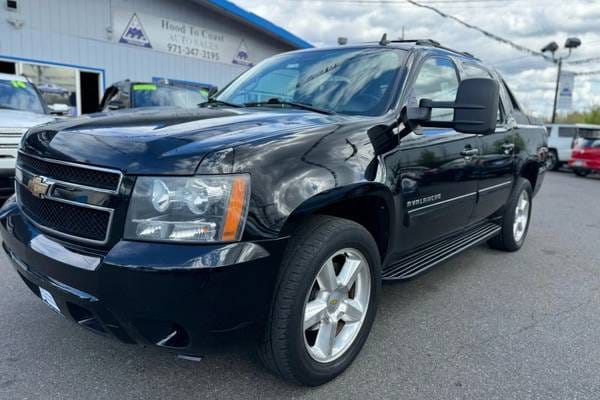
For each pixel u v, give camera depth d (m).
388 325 3.29
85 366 2.63
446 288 4.09
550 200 10.02
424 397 2.46
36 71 12.15
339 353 2.60
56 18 12.33
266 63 3.96
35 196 2.38
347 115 2.95
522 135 4.89
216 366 2.68
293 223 2.16
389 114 2.93
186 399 2.38
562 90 27.05
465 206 3.79
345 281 2.56
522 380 2.65
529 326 3.37
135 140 2.14
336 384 2.55
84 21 12.90
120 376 2.55
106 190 2.04
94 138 2.23
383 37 3.64
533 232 6.52
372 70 3.29
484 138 3.96
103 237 2.06
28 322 3.12
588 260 5.13
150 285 1.92
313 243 2.29
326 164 2.34
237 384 2.51
